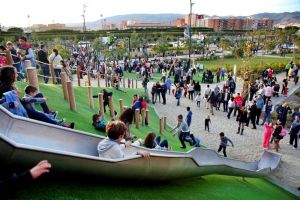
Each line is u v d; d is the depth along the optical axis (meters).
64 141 4.79
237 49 54.72
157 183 6.08
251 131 19.36
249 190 9.59
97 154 5.11
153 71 40.69
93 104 14.41
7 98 5.12
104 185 4.73
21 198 3.68
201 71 44.94
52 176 4.19
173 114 22.42
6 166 3.62
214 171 8.92
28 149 3.57
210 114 22.88
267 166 13.84
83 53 55.09
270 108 20.30
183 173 6.74
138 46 71.06
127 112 8.36
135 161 4.87
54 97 12.28
